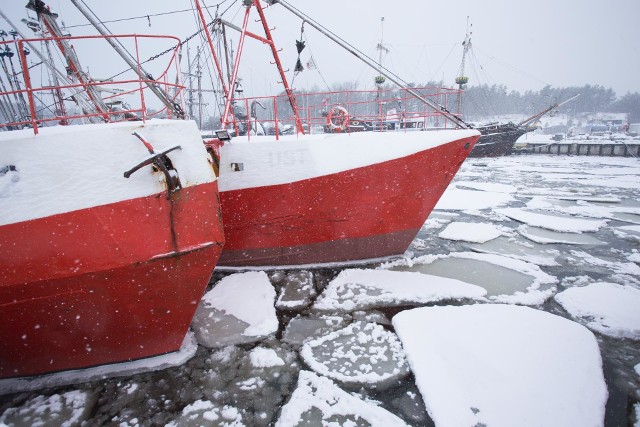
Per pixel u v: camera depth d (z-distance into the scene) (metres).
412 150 5.04
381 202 5.44
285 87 5.99
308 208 5.36
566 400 3.02
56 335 3.21
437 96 6.01
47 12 4.41
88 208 2.86
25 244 2.77
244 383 3.38
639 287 5.23
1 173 2.70
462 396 3.08
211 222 3.34
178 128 3.17
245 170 5.10
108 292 3.13
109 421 2.96
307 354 3.78
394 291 5.09
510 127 27.92
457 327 4.09
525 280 5.50
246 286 5.30
